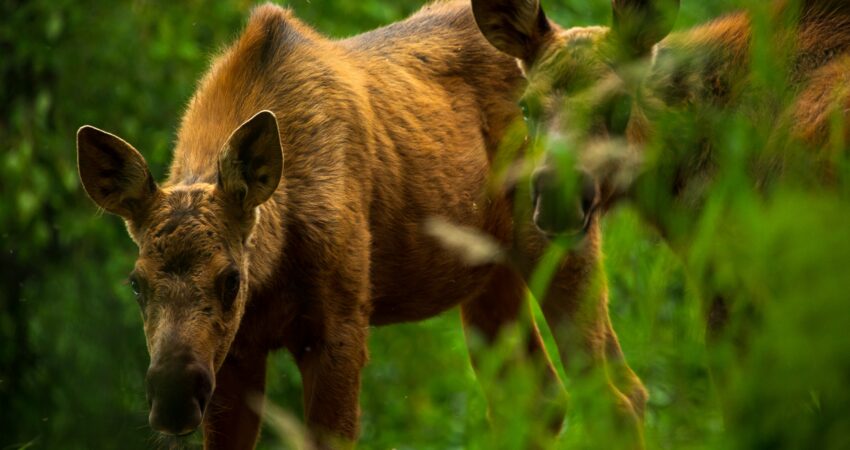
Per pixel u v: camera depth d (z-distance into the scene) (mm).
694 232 8594
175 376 8320
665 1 8750
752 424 5578
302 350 10664
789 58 7766
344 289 10562
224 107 10688
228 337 8953
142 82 17094
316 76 11008
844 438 5312
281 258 10211
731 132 7059
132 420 16250
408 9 18500
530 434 7051
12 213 16266
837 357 5160
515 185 11969
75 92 17094
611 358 11820
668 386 7469
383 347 17078
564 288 11828
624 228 7445
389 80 11875
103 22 17062
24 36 16797
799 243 5359
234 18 17203
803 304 5250
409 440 13836
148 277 8750
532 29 9828
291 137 10586
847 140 7078
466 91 12414
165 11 17094
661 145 8648
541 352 12523
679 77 9258
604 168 8734
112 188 9234
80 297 16938
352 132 11055
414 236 11547
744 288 6633
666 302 7418
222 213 9109
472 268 12062
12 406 16531
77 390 16438
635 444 10664
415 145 11664
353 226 10703
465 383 12523
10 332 16781
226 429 10547
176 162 10508
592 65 9109
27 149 15922
